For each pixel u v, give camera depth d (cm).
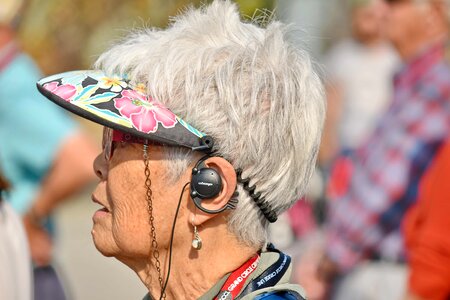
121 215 554
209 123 539
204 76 542
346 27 1775
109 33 1834
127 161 550
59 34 2078
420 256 871
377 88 1606
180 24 579
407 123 1078
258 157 542
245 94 540
